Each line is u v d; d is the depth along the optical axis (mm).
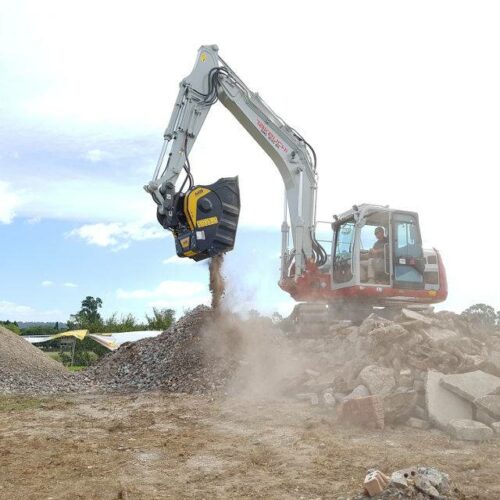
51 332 54188
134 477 5996
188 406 10484
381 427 8180
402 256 15016
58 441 7734
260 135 14930
